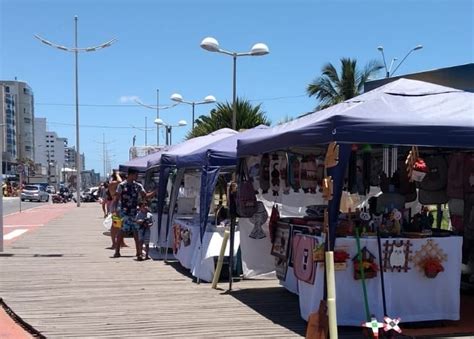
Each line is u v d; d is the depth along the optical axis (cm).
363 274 618
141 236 1246
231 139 1009
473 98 682
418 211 895
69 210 3694
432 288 650
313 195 998
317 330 572
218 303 795
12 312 743
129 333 635
